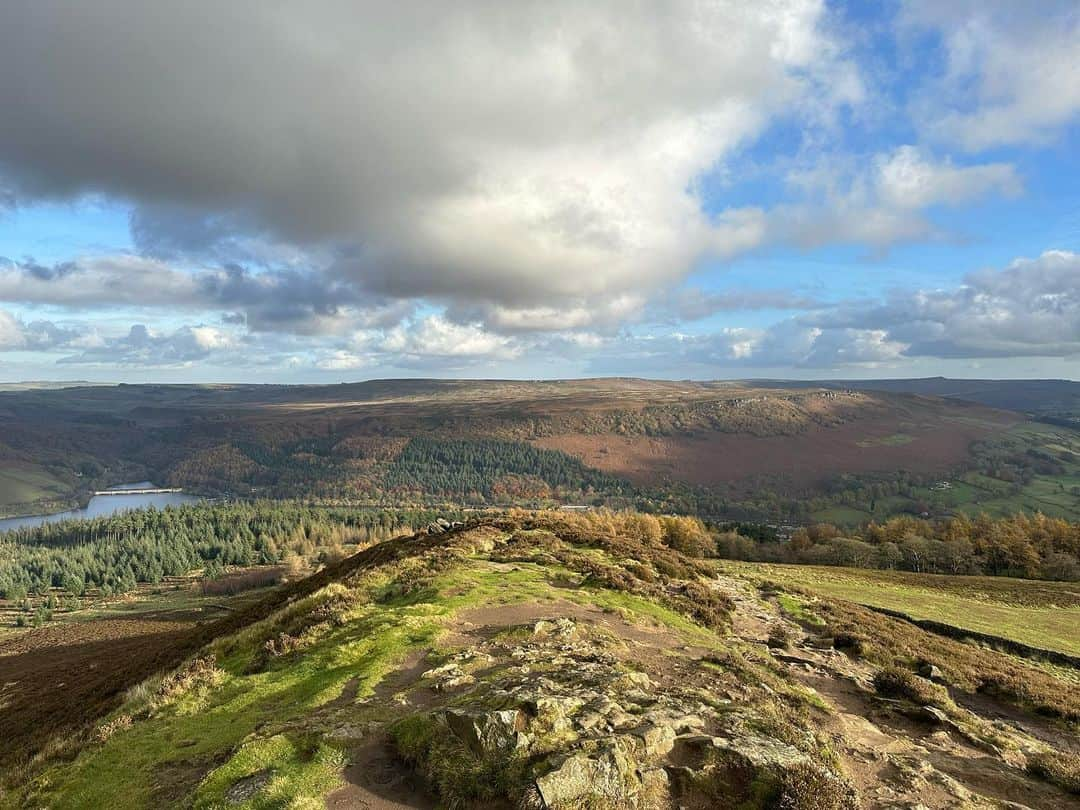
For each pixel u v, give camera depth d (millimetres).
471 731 11328
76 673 40156
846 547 110250
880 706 19047
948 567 103062
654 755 11445
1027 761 15789
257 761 11719
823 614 33062
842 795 10680
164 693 18141
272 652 19859
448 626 20453
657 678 16953
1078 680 32875
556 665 16234
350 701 14648
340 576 36500
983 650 36406
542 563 33188
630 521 91688
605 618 23594
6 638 69250
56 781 13758
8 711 30906
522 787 10117
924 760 14914
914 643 29500
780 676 20328
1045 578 92500
